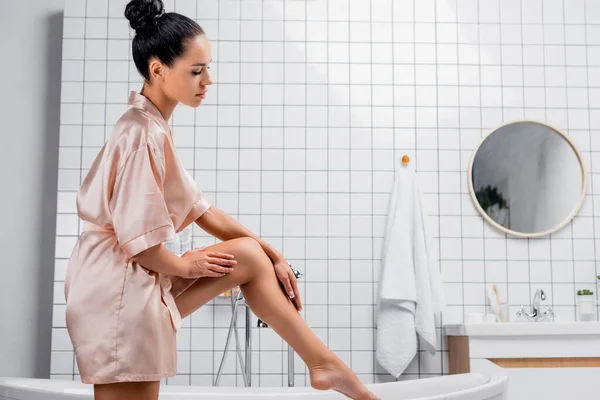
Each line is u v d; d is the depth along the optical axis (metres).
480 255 3.54
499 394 2.19
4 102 3.62
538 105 3.64
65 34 3.57
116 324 1.42
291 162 3.56
